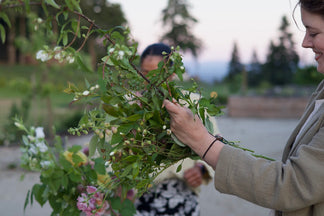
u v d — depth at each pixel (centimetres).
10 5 97
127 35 105
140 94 112
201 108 110
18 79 570
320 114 108
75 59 101
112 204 133
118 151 111
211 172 201
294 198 99
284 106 1306
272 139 816
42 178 124
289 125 1093
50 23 100
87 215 125
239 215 377
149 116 108
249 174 102
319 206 101
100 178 138
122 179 122
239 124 1079
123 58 103
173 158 118
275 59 4038
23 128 117
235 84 2158
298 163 99
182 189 194
